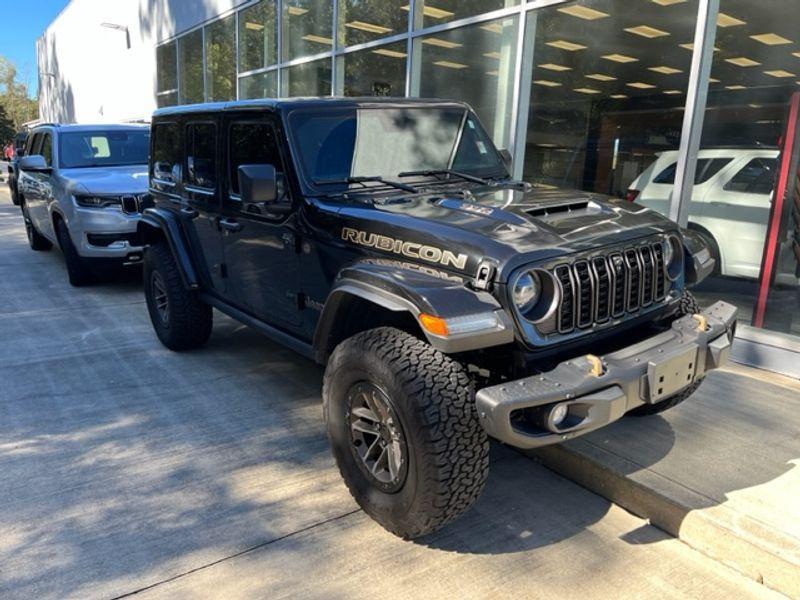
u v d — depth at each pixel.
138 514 3.14
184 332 5.25
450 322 2.48
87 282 8.09
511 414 2.54
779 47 7.54
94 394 4.61
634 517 3.17
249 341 5.79
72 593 2.59
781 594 2.62
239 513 3.15
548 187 3.89
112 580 2.67
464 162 4.19
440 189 3.72
